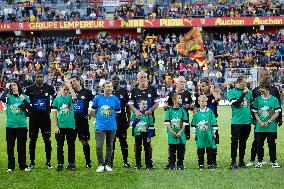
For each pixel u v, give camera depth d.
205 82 16.84
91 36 65.19
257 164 15.98
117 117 16.78
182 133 16.00
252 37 59.59
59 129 16.09
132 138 24.61
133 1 66.12
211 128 15.98
